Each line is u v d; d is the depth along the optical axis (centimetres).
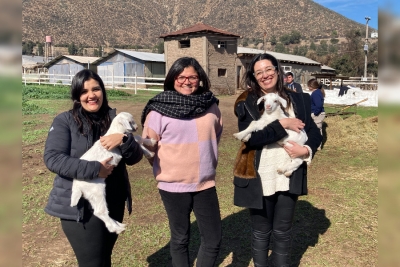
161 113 293
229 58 2756
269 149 308
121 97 2025
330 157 821
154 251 402
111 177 279
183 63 296
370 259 382
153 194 565
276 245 324
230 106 1736
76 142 263
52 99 1919
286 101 315
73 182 255
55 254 389
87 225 259
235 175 315
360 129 1039
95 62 3525
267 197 309
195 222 479
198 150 296
